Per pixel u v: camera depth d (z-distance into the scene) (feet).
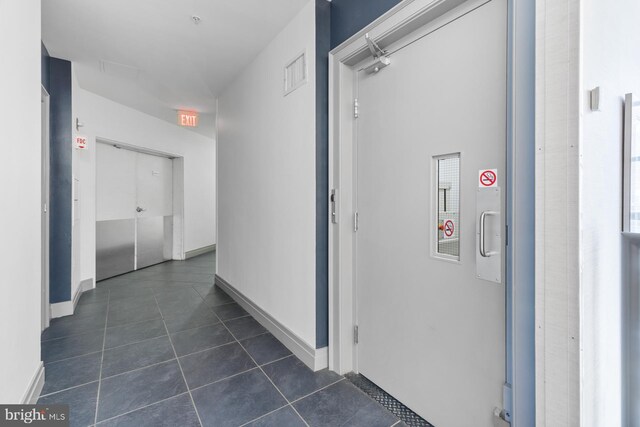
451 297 4.55
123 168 15.65
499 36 3.91
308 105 6.72
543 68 3.25
